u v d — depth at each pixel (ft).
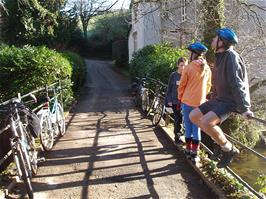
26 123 20.48
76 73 70.38
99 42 187.83
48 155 26.00
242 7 46.52
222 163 16.63
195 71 22.29
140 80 52.65
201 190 19.45
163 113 34.86
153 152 26.45
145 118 41.68
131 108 51.26
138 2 47.85
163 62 47.06
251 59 51.26
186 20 52.37
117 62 146.72
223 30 15.84
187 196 18.72
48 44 99.66
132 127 36.09
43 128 25.88
